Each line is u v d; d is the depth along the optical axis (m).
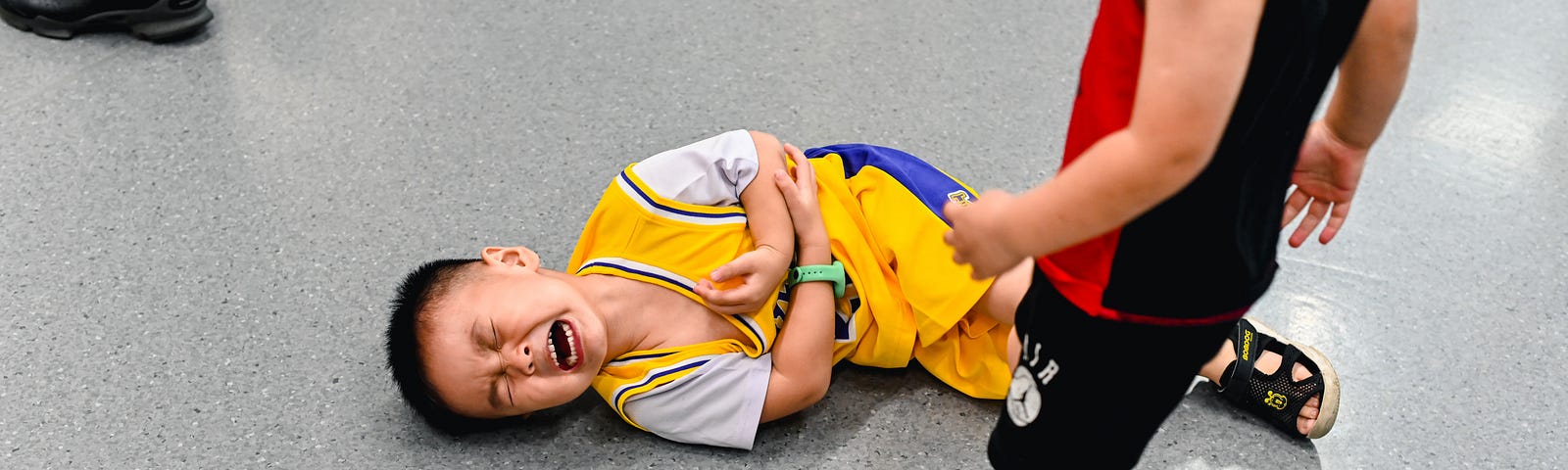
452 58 1.66
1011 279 1.13
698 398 1.12
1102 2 0.73
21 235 1.36
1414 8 0.78
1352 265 1.35
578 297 1.09
